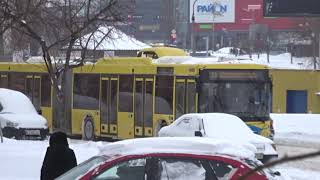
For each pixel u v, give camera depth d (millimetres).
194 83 32969
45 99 42594
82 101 40719
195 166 10609
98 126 39438
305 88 74375
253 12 162375
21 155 23828
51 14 34156
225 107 32656
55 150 14531
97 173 10633
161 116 35031
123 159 10727
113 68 38625
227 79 32875
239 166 10547
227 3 161875
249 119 32656
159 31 147375
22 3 31109
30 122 37719
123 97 37781
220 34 161250
